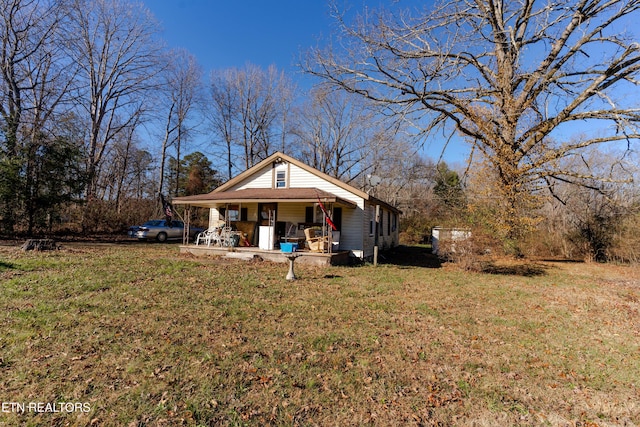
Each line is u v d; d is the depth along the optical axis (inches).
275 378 138.6
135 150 1270.9
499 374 154.9
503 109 543.8
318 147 1295.5
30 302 217.5
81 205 788.6
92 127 918.4
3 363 138.9
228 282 315.9
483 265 490.9
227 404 118.9
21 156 623.2
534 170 552.1
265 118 1302.9
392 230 899.4
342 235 560.1
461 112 540.7
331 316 226.2
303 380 138.5
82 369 137.3
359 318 225.0
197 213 1173.1
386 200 1325.0
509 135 551.2
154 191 1299.2
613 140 494.0
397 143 1087.0
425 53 493.0
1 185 589.6
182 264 404.5
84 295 241.6
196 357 153.3
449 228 506.6
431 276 421.7
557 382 149.8
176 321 199.2
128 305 224.8
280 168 612.4
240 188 637.3
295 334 189.0
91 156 901.2
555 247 682.2
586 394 140.3
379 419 115.8
